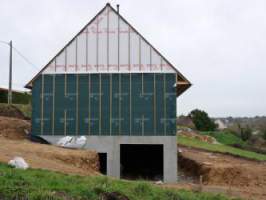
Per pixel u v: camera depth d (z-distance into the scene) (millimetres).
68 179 16828
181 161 43125
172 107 34156
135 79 34594
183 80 35281
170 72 34594
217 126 91062
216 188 26406
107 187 16016
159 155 40938
